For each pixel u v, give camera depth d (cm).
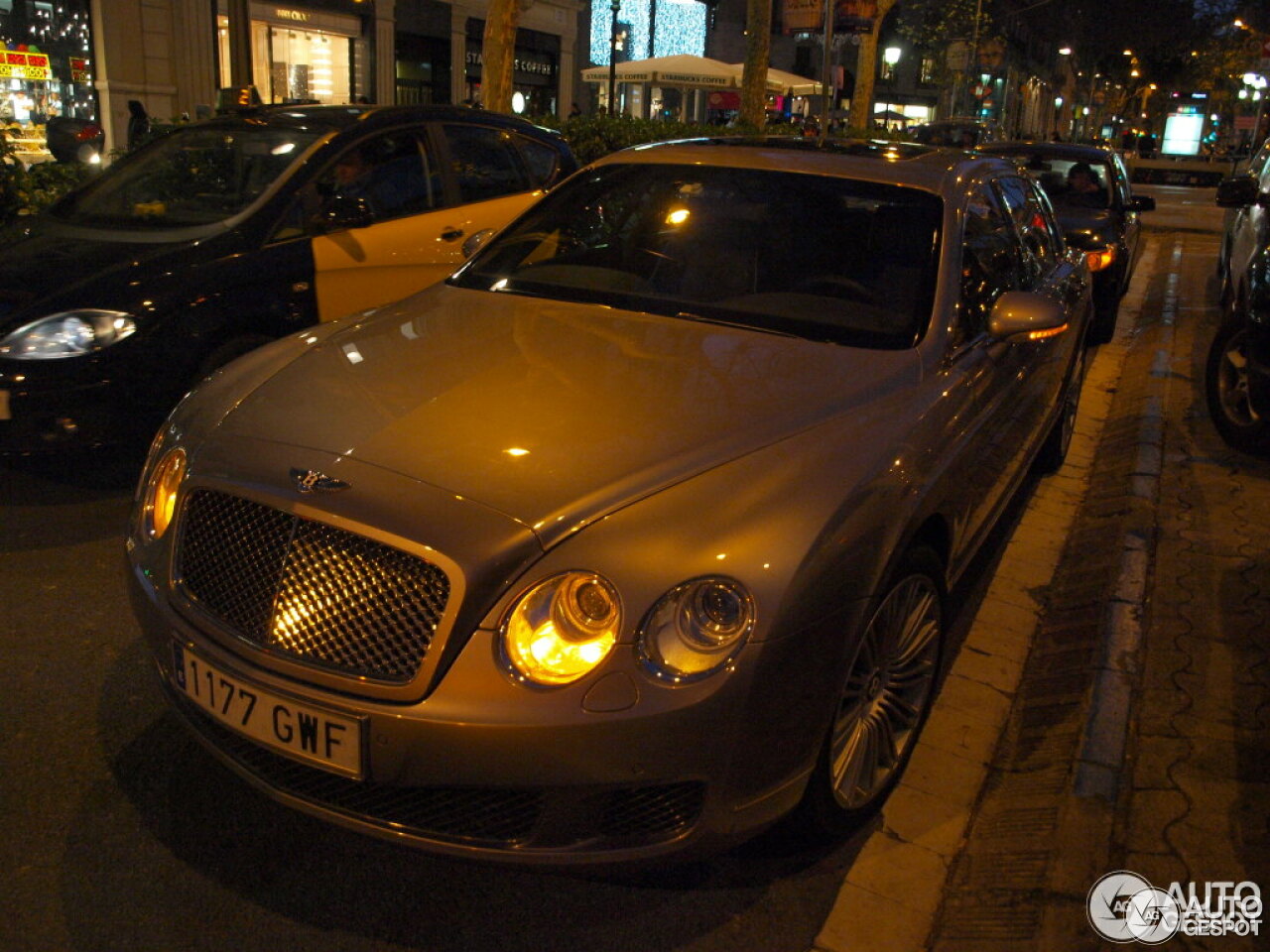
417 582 228
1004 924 255
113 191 552
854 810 281
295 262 512
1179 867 266
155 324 457
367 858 275
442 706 224
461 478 243
